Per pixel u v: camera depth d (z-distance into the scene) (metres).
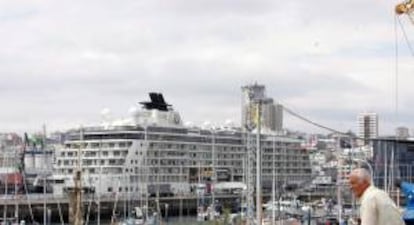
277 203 172.00
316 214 168.12
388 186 143.00
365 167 18.80
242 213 175.50
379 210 15.97
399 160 165.88
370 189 16.39
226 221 175.62
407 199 22.61
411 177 162.50
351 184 16.67
